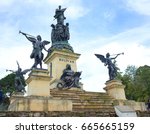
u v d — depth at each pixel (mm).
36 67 24828
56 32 41406
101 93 30953
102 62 33094
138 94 60188
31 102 20688
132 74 70875
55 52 37750
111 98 29812
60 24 42000
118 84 30656
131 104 28406
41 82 24156
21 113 17016
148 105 30312
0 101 26328
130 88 62781
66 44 40375
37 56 25078
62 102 22125
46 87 24234
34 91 23391
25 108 20203
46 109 21109
